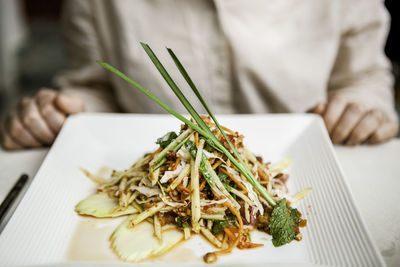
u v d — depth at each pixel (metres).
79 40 0.55
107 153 0.40
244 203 0.32
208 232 0.30
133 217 0.32
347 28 0.54
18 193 0.35
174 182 0.31
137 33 0.52
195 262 0.28
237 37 0.51
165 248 0.29
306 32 0.53
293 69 0.53
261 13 0.51
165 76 0.30
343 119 0.43
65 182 0.35
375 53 0.55
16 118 0.43
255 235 0.30
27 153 0.42
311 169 0.36
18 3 1.47
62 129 0.40
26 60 1.36
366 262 0.26
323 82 0.54
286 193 0.34
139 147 0.41
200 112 0.53
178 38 0.52
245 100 0.53
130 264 0.27
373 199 0.34
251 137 0.41
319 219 0.31
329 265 0.27
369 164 0.40
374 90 0.53
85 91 0.57
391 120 0.48
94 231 0.31
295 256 0.28
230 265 0.27
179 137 0.33
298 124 0.41
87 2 0.53
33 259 0.27
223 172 0.32
